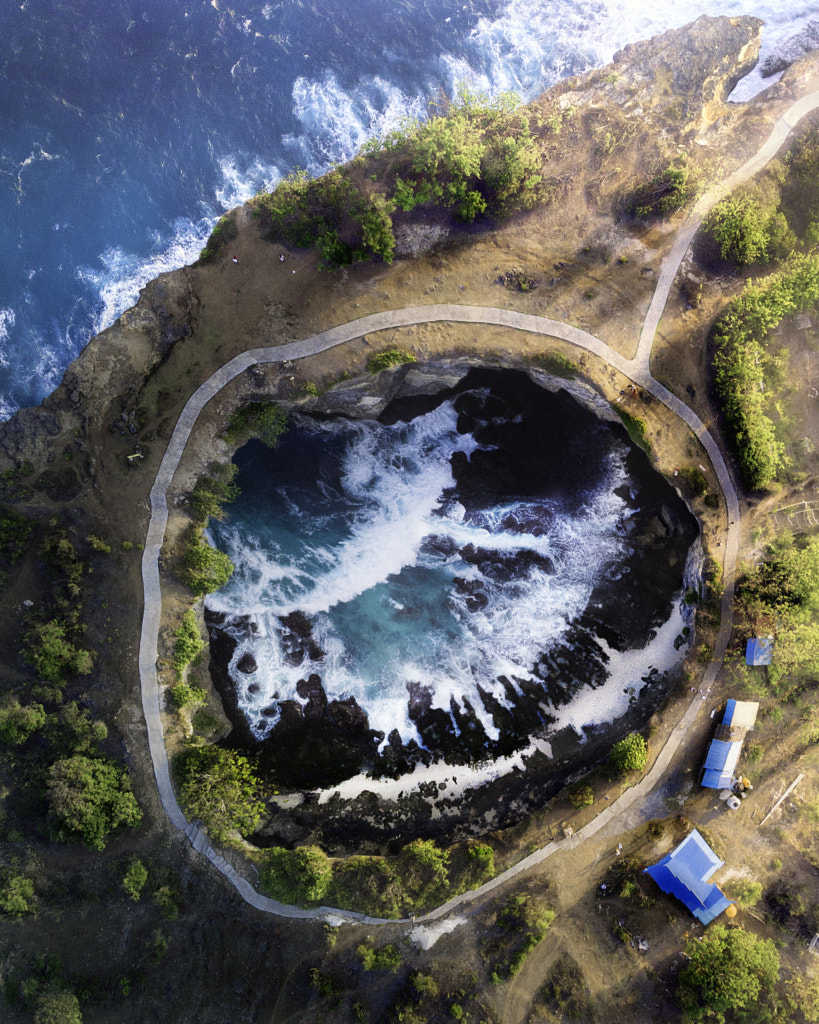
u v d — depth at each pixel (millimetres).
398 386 39375
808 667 36906
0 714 34875
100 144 38531
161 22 39531
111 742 36812
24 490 36531
